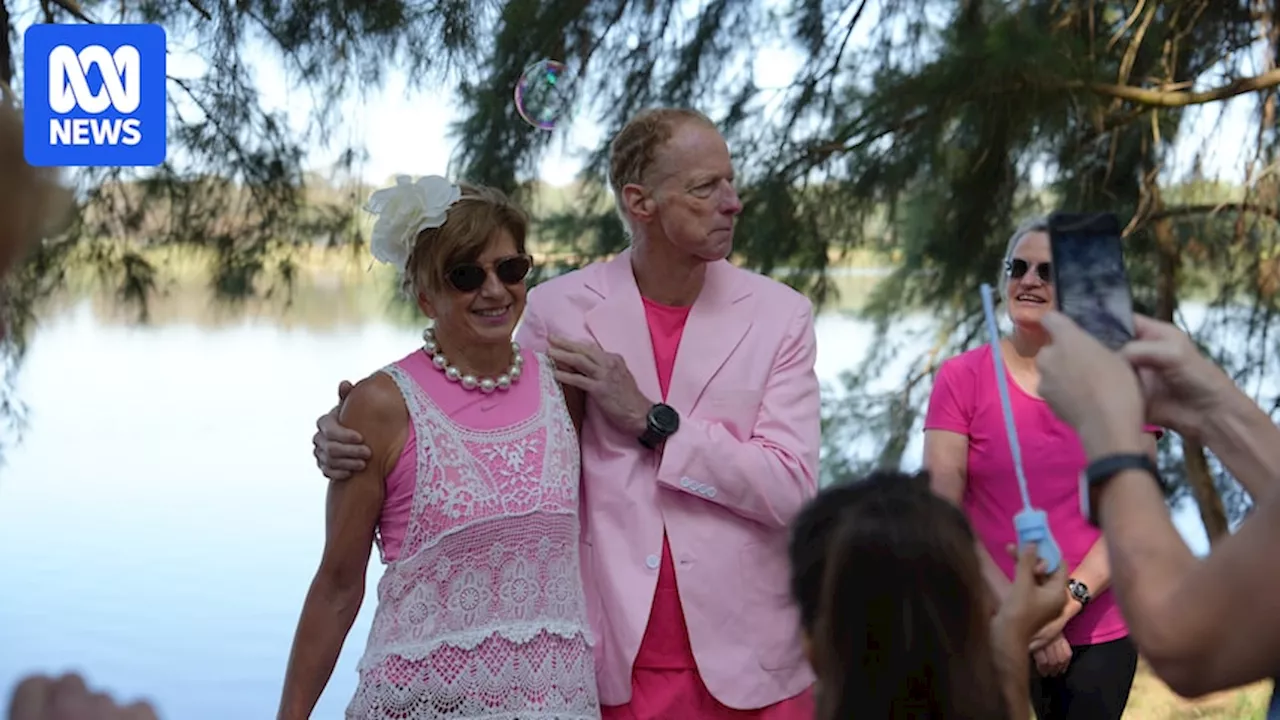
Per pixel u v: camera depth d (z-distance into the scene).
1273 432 1.55
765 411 2.77
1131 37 6.20
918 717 1.48
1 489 12.60
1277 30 6.25
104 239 6.35
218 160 6.29
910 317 6.89
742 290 2.84
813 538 1.61
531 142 5.96
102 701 1.09
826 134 6.26
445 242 2.38
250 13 6.22
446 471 2.36
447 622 2.34
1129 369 1.49
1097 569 2.94
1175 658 1.30
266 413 16.53
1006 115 5.82
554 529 2.42
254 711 6.84
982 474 3.02
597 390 2.63
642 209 2.72
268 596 9.07
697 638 2.62
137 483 12.97
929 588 1.50
